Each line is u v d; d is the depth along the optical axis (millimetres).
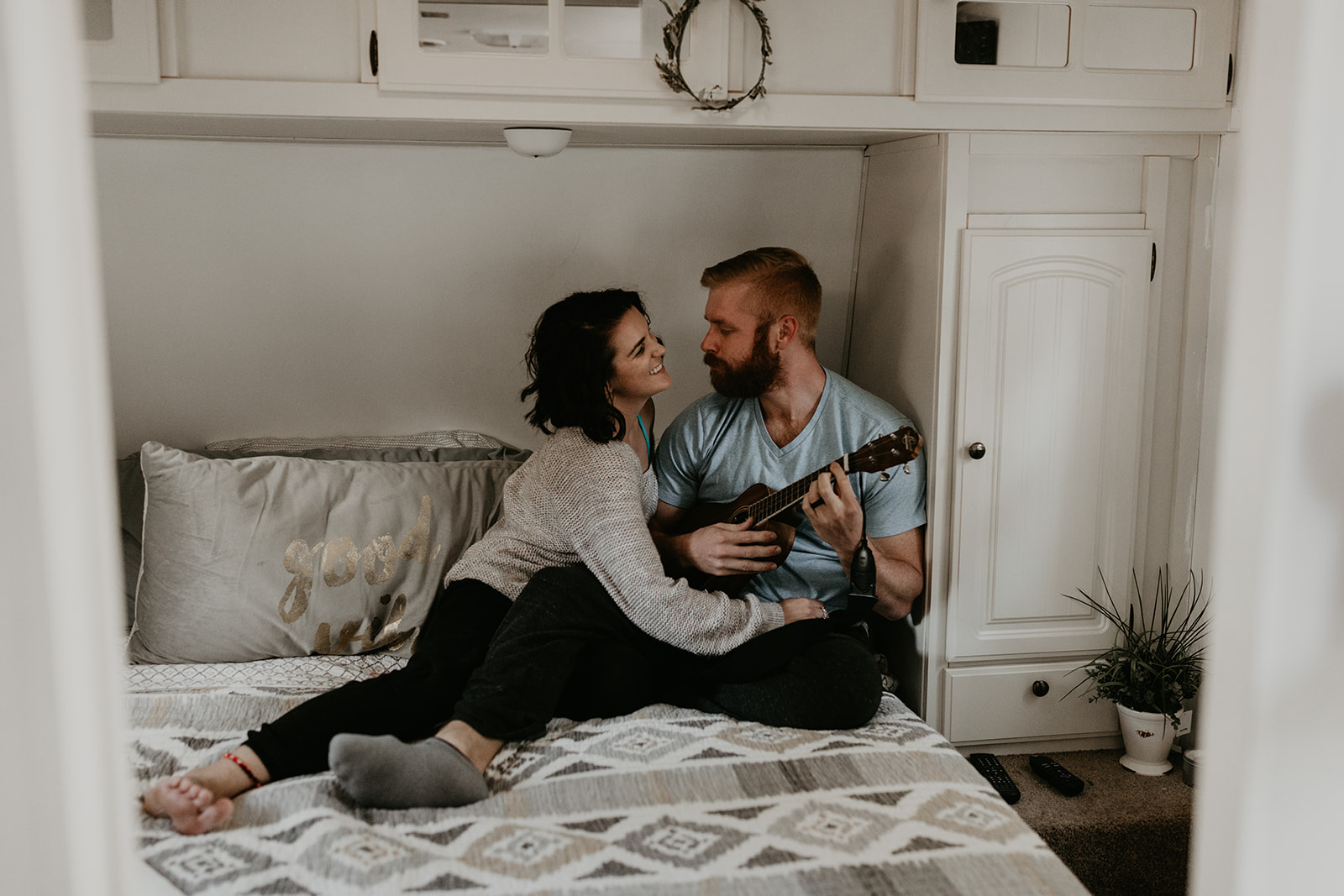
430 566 2209
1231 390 544
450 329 2641
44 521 480
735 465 2363
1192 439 2385
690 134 2293
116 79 1922
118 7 1903
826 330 2744
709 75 2072
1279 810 551
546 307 2656
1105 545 2371
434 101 2027
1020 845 1471
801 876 1393
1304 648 537
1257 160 521
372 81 2004
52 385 476
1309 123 499
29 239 465
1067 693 2400
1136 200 2305
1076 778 2252
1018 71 2156
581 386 2070
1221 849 565
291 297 2568
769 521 2229
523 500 2146
